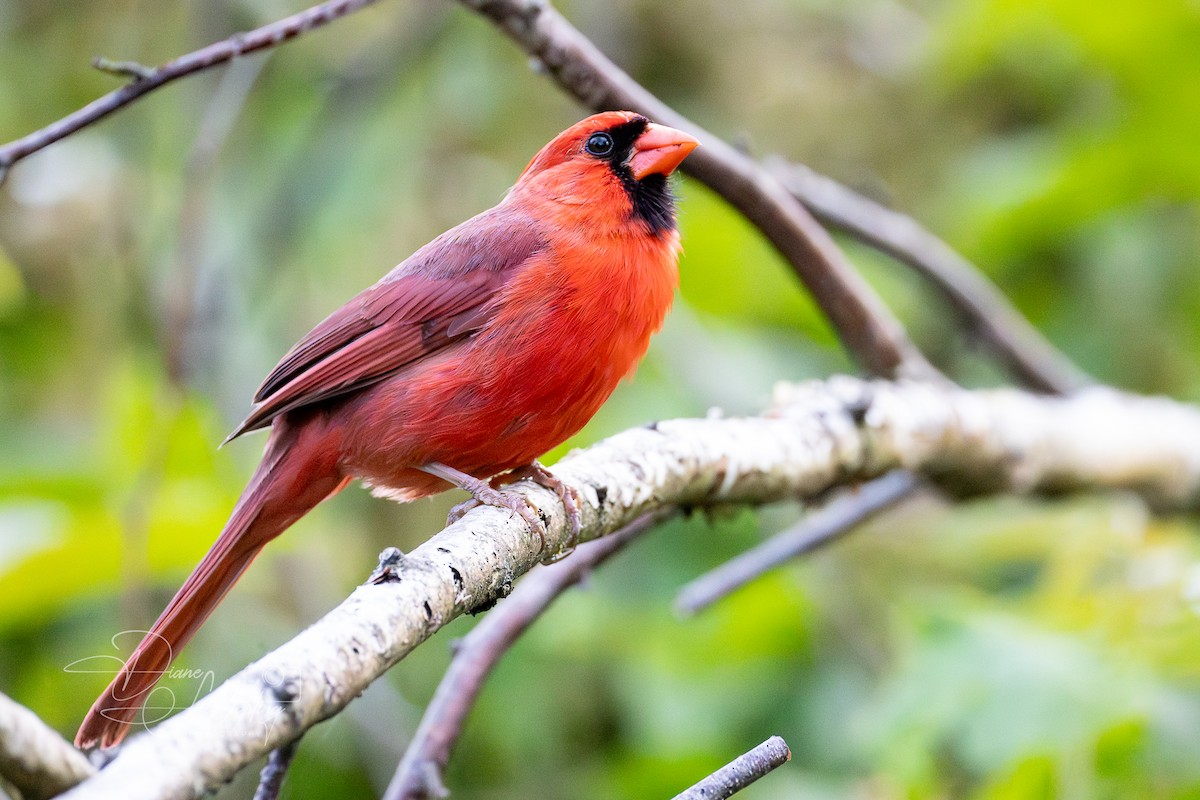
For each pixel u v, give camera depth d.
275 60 12.51
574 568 8.12
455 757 11.27
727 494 7.81
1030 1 12.24
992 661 8.64
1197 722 8.30
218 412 11.34
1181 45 11.79
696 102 14.17
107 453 10.41
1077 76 13.66
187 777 4.16
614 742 11.50
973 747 8.43
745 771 5.07
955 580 12.00
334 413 7.91
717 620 11.30
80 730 6.33
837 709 10.86
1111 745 8.12
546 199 8.09
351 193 12.15
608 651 11.41
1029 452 9.94
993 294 11.88
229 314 11.66
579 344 7.66
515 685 11.35
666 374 11.66
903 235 10.94
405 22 12.44
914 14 14.83
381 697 10.52
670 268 8.16
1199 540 10.65
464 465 7.94
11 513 9.79
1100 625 8.90
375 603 5.16
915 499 12.16
